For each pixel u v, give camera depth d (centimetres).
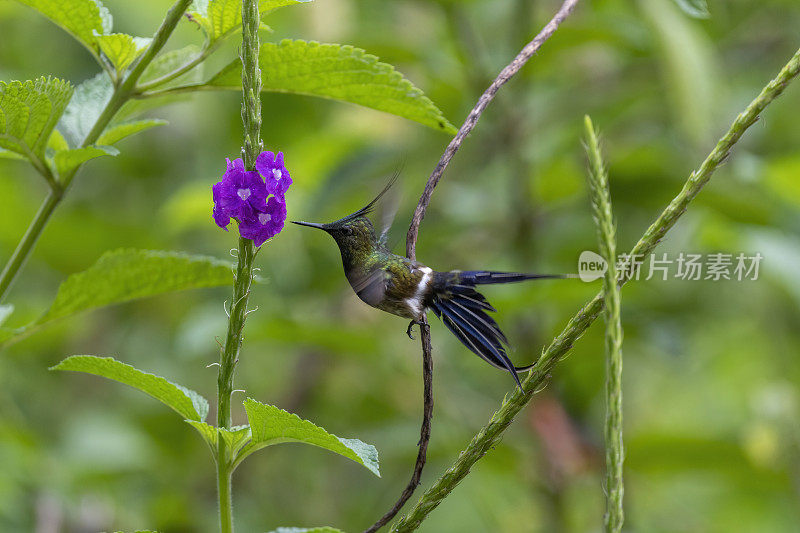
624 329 996
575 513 1041
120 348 1205
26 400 1142
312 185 1030
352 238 530
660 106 1088
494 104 954
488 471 998
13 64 1197
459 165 1013
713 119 891
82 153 473
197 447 1116
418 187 1002
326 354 1092
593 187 361
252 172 392
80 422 1091
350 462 1173
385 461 1012
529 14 927
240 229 392
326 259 1018
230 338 398
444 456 973
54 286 1202
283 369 1195
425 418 435
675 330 1017
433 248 1046
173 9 472
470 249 1056
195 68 527
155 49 481
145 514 1040
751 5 1095
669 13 838
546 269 1035
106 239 1109
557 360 399
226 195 392
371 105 519
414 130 1017
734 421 1188
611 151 991
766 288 1119
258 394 1188
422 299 506
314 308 1030
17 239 1101
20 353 1102
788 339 1165
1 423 992
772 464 909
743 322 1182
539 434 934
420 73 1030
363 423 1102
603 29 930
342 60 488
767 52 1130
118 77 491
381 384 1081
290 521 1109
